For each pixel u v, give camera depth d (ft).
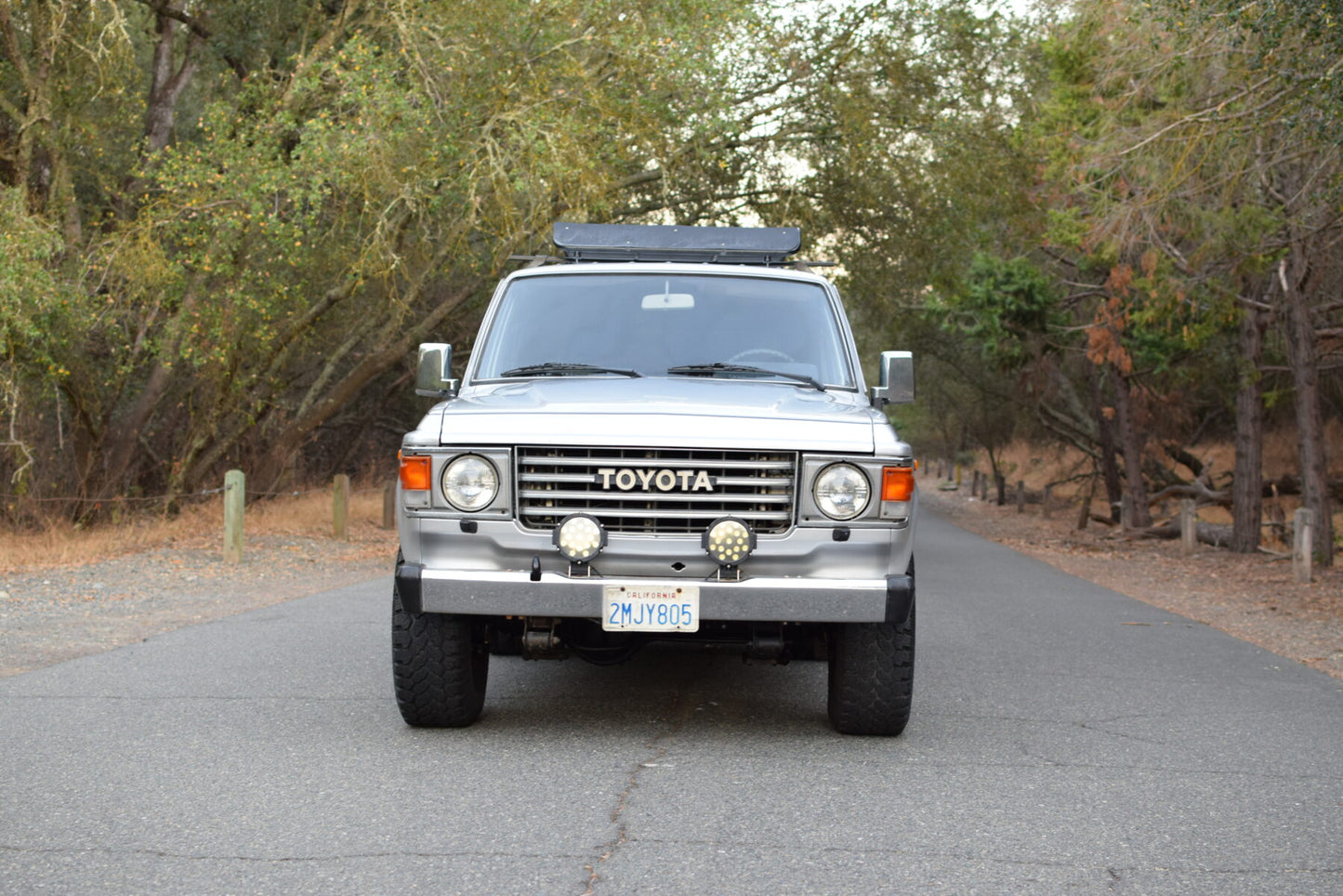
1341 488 99.76
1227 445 142.92
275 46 77.92
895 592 21.90
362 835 17.40
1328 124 45.70
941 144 79.87
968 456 196.13
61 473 71.20
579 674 30.91
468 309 90.99
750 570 22.06
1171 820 18.76
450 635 23.20
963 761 22.20
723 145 78.28
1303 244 63.87
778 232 29.76
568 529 21.81
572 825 17.95
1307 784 20.94
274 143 67.26
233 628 37.04
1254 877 16.20
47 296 57.72
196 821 17.98
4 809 18.48
